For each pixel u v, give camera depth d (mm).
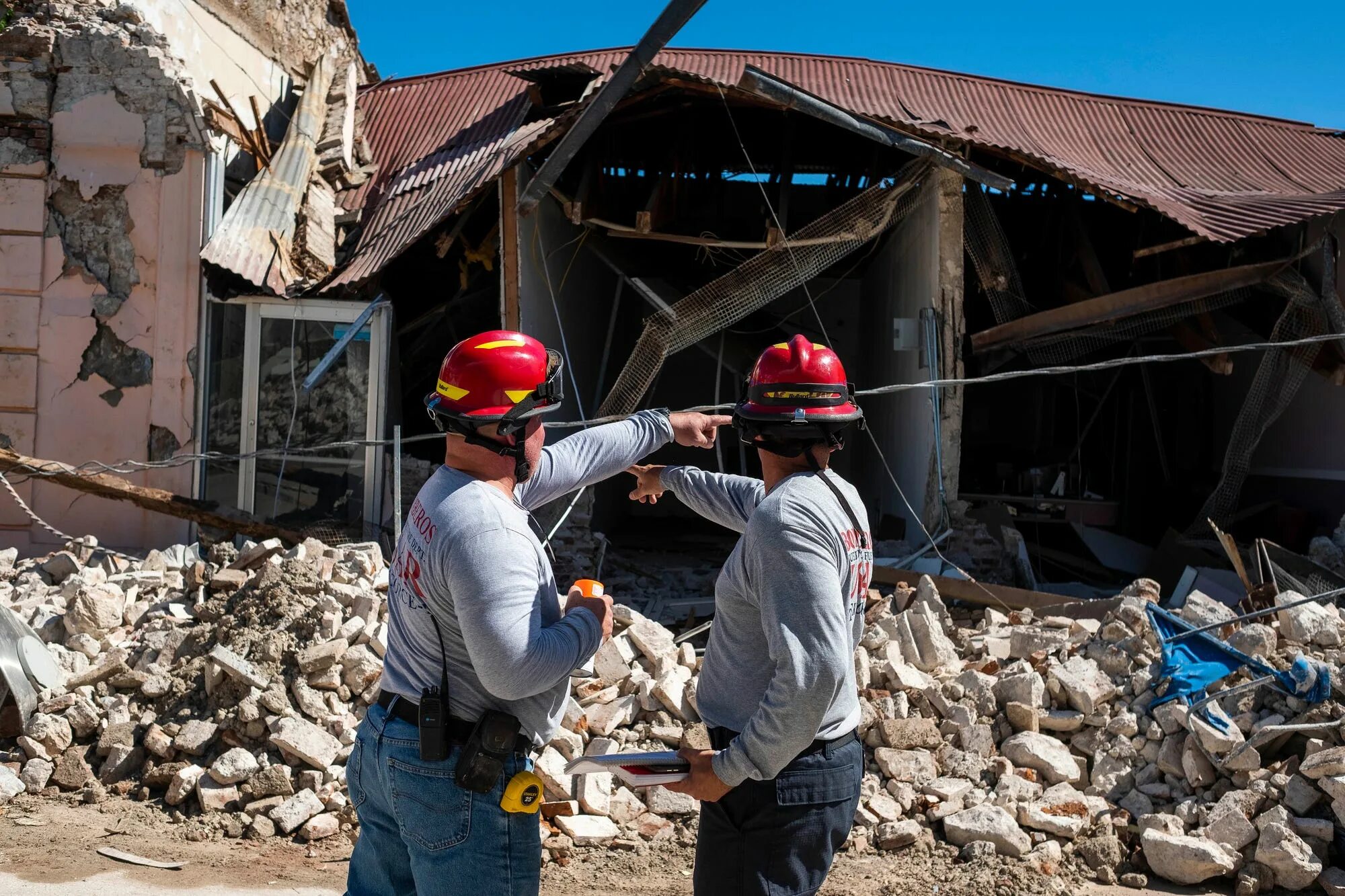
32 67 9250
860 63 13492
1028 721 4988
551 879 4191
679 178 11375
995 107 12594
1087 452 14773
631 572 10586
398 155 12453
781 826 2508
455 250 11234
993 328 9977
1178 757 4730
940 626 5949
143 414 9344
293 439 9445
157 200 9320
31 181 9281
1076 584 9797
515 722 2461
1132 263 11086
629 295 15656
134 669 5613
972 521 9570
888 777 4832
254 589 5980
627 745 4996
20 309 9320
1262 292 10406
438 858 2430
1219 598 7809
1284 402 9562
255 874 4188
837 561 2469
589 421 8281
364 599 5758
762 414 2650
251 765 4812
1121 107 13039
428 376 11945
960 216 9625
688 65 12891
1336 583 7285
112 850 4336
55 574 7195
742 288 9172
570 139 7891
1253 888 4105
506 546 2393
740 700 2602
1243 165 11938
